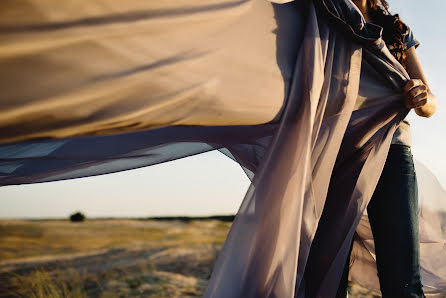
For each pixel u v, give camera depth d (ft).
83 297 13.89
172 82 3.10
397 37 6.14
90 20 2.70
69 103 2.62
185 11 3.27
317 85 4.19
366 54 5.07
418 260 5.21
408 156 5.70
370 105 5.24
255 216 4.04
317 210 4.62
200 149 5.10
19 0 2.43
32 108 2.49
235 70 3.63
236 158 5.41
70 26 2.60
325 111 4.70
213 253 25.66
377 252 5.43
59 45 2.56
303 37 4.49
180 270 20.12
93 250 36.96
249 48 3.83
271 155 4.18
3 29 2.39
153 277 17.16
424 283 6.84
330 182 5.60
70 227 97.04
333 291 4.89
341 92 4.70
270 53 4.07
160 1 3.12
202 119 3.47
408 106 5.37
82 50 2.65
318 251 5.31
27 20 2.46
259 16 4.07
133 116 2.94
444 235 6.53
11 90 2.44
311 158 4.70
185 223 98.53
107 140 4.98
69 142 4.91
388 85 5.29
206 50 3.38
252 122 3.93
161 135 4.94
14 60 2.43
